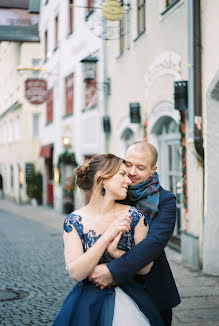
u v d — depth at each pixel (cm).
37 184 2377
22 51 2411
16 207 2273
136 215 232
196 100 700
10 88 2947
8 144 3002
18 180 2669
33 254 894
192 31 711
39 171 2412
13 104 2642
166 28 856
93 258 217
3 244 1024
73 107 1670
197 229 738
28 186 2402
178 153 888
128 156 252
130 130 1141
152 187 248
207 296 564
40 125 2491
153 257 226
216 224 676
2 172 3253
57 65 1889
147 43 959
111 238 220
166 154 946
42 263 804
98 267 221
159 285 248
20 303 553
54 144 1967
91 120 1447
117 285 233
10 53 2962
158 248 228
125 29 1110
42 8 2150
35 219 1611
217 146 677
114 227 221
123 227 220
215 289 596
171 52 834
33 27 1566
